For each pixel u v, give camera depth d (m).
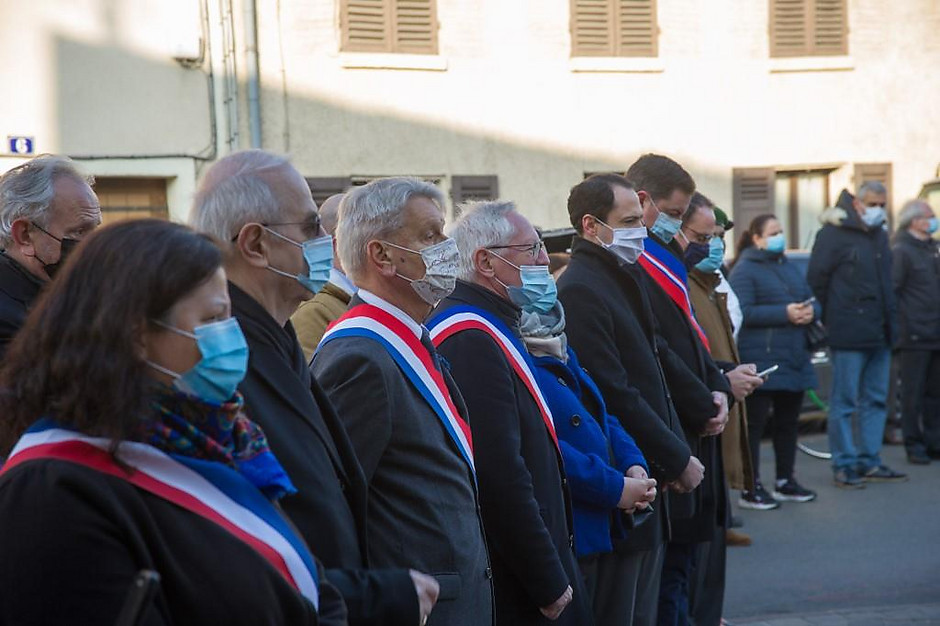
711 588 4.95
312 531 2.09
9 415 1.66
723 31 13.43
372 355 2.62
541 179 12.79
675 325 4.50
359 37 11.91
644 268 4.52
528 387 3.22
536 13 12.69
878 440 8.55
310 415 2.17
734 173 13.55
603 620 3.86
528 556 2.96
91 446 1.63
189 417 1.73
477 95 12.48
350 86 11.87
